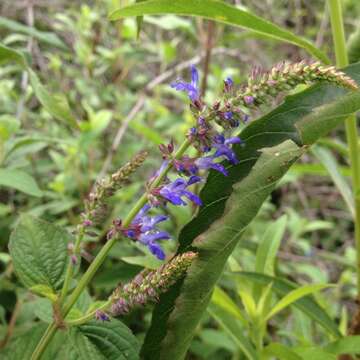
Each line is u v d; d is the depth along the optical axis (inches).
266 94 5.5
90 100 17.8
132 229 6.0
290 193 22.9
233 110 5.7
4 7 20.7
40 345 6.3
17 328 9.7
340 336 8.6
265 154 6.1
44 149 17.4
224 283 13.1
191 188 12.9
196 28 17.5
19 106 15.2
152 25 24.5
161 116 17.4
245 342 8.4
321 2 28.6
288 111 6.3
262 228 16.0
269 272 9.8
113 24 21.3
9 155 11.3
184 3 6.7
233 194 6.0
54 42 12.5
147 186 6.0
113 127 17.8
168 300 6.0
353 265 16.2
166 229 13.5
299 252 19.7
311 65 5.4
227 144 6.1
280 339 13.7
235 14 6.9
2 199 15.1
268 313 9.2
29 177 9.2
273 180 5.9
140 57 18.5
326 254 18.2
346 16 25.6
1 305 10.7
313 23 27.7
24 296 10.3
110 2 18.4
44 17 21.0
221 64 23.1
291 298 8.7
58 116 8.7
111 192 6.2
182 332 6.0
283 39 7.3
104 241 12.5
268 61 23.5
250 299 9.4
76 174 14.2
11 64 18.6
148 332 6.1
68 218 14.2
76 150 14.0
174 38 23.1
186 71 23.0
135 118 17.7
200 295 5.9
